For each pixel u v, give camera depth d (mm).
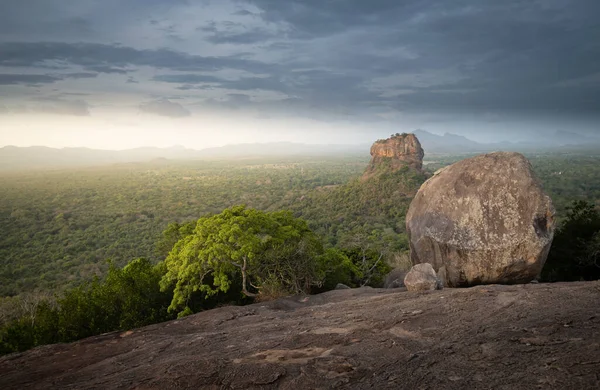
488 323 6414
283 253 15227
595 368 4137
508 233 10422
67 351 8656
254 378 5305
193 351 7387
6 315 24656
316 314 9344
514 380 4246
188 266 14172
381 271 24422
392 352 5762
